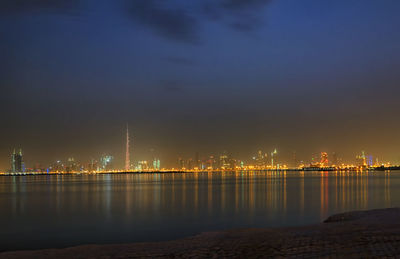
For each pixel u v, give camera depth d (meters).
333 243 23.66
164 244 26.73
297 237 26.55
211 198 100.31
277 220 56.34
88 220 60.84
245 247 24.09
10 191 150.38
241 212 67.25
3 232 50.28
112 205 84.94
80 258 22.95
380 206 71.88
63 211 74.50
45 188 177.50
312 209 69.56
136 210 74.12
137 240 43.22
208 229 49.50
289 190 130.12
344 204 76.88
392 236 24.53
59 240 44.12
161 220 59.25
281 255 21.56
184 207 77.94
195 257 22.33
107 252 24.55
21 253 24.64
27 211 75.38
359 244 22.89
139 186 185.00
